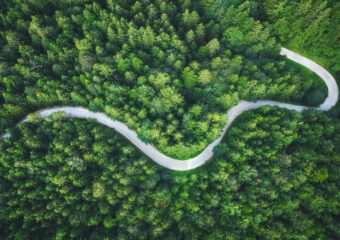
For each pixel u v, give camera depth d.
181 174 78.38
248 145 74.06
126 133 81.00
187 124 75.56
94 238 68.69
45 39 81.75
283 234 67.88
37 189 72.69
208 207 70.44
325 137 77.50
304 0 77.44
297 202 69.62
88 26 82.81
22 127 78.25
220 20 83.56
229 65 78.56
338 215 69.56
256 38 82.00
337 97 86.56
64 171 72.62
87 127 77.75
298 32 82.94
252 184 71.44
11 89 80.25
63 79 79.50
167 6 82.75
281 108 80.00
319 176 70.62
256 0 84.25
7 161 74.44
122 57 78.88
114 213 71.94
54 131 77.12
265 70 81.12
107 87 75.75
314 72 87.88
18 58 84.44
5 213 71.50
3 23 88.88
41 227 71.88
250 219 68.38
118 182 71.88
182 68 80.06
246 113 80.19
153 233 69.06
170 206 72.50
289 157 72.31
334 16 78.19
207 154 79.50
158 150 80.06
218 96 77.69
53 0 87.00
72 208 72.12
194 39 83.31
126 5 85.88
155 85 76.25
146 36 78.62
